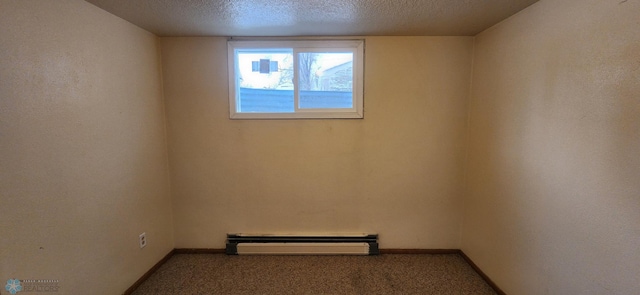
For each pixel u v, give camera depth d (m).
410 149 2.50
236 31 2.23
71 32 1.52
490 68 2.11
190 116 2.46
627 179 1.14
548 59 1.53
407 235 2.59
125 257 1.97
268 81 2.48
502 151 1.96
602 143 1.23
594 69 1.27
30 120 1.31
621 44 1.15
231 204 2.57
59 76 1.45
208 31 2.23
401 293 2.04
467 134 2.48
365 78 2.42
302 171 2.53
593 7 1.27
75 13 1.54
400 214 2.57
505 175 1.93
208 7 1.71
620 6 1.15
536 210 1.63
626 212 1.15
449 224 2.57
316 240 2.58
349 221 2.58
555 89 1.49
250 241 2.58
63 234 1.49
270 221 2.58
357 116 2.45
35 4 1.32
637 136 1.10
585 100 1.31
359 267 2.38
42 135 1.37
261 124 2.48
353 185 2.54
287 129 2.48
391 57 2.40
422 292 2.05
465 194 2.51
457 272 2.32
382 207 2.57
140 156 2.13
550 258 1.53
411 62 2.40
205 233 2.60
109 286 1.82
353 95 2.46
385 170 2.53
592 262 1.29
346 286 2.12
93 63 1.67
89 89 1.64
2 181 1.20
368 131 2.48
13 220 1.25
